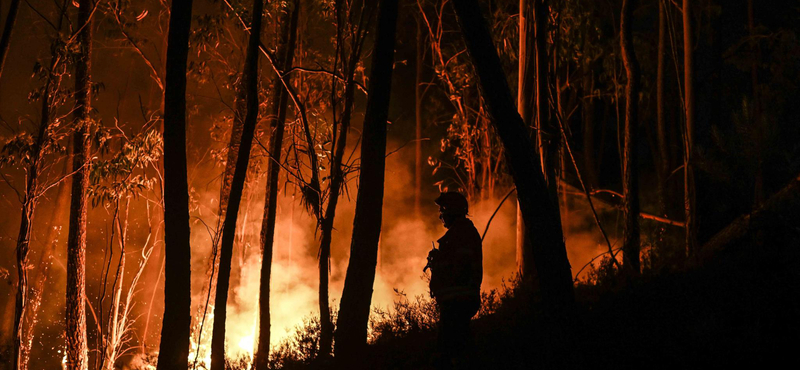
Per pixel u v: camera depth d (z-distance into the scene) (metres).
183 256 6.22
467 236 4.93
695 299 5.00
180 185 6.25
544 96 8.47
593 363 4.27
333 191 7.97
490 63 4.99
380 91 6.29
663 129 16.45
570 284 4.87
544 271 4.87
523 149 4.95
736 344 3.99
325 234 7.84
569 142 8.59
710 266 5.66
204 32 12.43
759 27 18.80
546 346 4.67
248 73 6.77
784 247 5.34
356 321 6.10
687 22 11.66
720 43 18.53
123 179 11.61
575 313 4.81
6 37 10.16
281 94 9.79
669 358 4.07
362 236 6.18
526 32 10.30
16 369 10.55
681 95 10.45
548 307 4.85
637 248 8.14
